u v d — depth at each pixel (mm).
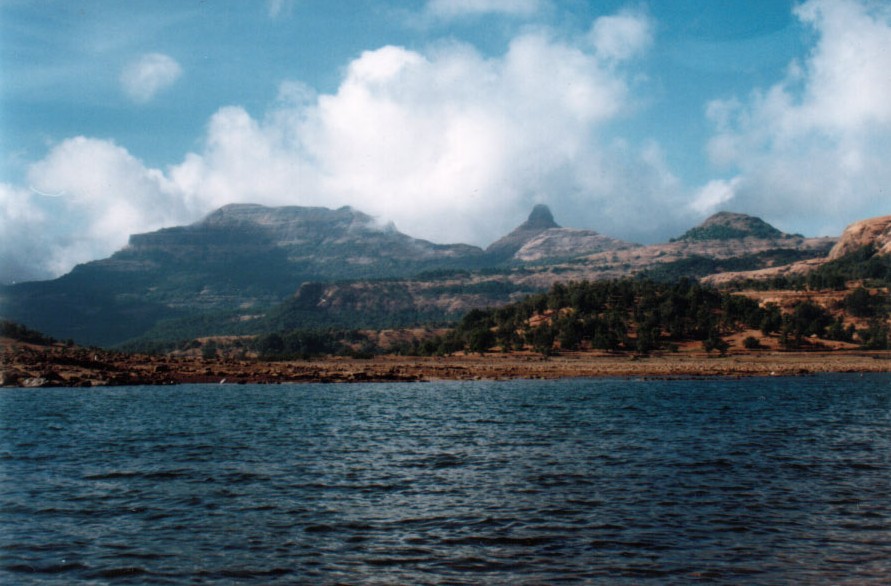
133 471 37156
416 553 23609
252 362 168500
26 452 43406
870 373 154625
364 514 28344
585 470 37000
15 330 155500
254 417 63875
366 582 21078
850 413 66438
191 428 55406
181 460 40594
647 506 29281
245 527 26578
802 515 27859
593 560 22828
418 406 76562
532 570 21969
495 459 40844
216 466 38719
